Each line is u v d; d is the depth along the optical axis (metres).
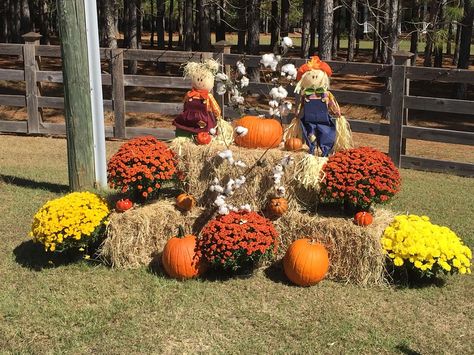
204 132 5.63
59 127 11.49
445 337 4.11
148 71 20.89
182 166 5.46
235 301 4.59
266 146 5.37
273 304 4.55
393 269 4.92
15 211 6.71
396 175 5.01
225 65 10.63
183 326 4.21
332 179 4.90
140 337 4.07
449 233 4.92
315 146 5.34
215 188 4.95
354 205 5.04
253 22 16.97
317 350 3.92
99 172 6.78
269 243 4.81
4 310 4.41
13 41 24.44
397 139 9.25
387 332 4.17
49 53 11.23
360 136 11.89
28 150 10.40
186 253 4.86
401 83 9.07
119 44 29.56
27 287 4.82
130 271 5.11
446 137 8.97
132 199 5.50
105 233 5.21
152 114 14.29
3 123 11.56
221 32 22.03
